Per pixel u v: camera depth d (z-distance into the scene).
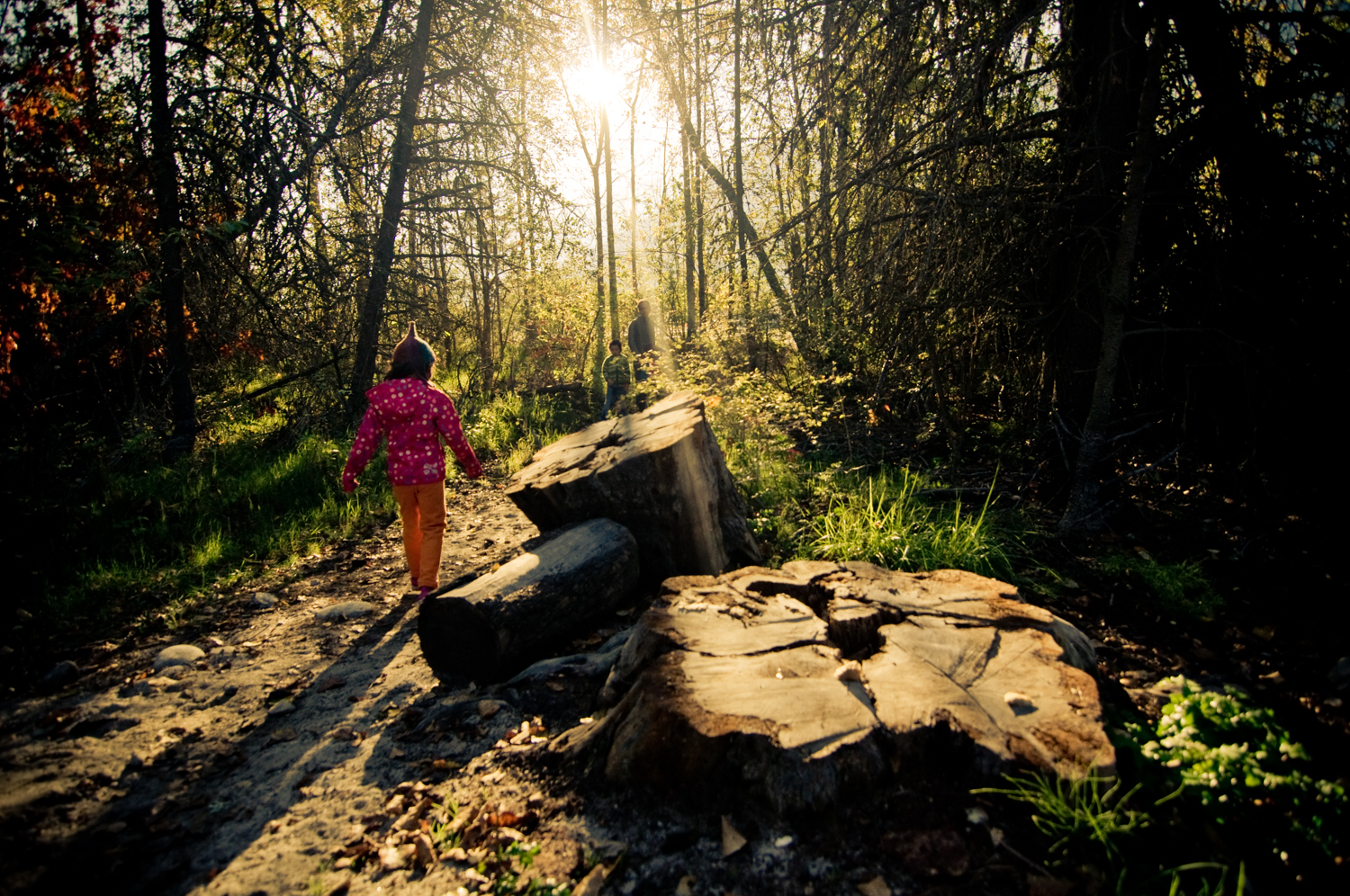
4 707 3.17
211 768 2.71
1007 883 1.84
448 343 12.54
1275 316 4.78
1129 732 2.31
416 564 4.38
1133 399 5.62
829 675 2.43
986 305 5.58
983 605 2.90
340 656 3.73
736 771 2.20
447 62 10.34
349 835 2.32
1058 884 1.82
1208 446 5.32
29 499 5.17
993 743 2.08
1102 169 4.84
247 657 3.71
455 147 10.55
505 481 7.77
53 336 6.01
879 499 5.17
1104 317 4.76
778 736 2.13
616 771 2.36
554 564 3.65
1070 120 5.17
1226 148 4.74
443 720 2.97
